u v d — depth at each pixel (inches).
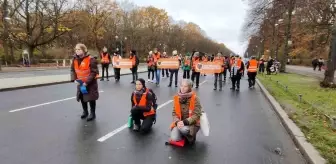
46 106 335.3
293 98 422.9
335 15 560.4
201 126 217.0
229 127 264.8
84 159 177.6
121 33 2341.3
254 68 622.8
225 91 547.2
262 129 261.1
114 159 178.7
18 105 337.4
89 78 259.8
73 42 1884.8
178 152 193.8
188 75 701.3
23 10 1445.6
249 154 195.2
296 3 649.0
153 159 180.4
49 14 1487.5
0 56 1398.9
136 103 239.6
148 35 2529.5
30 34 1502.2
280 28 1485.0
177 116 212.5
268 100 430.3
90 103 275.1
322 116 289.6
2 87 464.8
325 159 177.0
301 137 222.1
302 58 2381.9
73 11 1590.8
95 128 245.4
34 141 208.2
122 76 822.5
